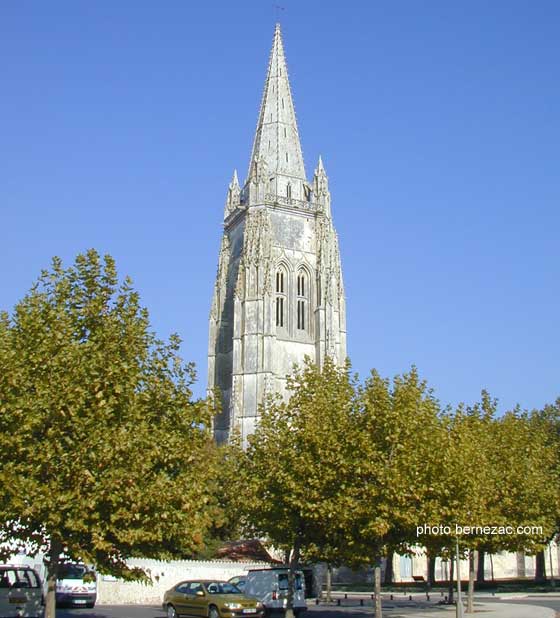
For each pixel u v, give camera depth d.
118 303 36.16
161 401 35.38
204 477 35.19
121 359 33.84
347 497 43.38
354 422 46.00
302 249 141.12
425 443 45.16
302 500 44.75
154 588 64.81
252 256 134.75
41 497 30.02
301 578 54.59
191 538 34.53
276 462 46.84
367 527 42.88
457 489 45.81
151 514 32.50
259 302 132.00
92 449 31.22
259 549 83.81
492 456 58.75
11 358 31.73
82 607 58.94
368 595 78.94
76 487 30.83
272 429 49.09
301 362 134.88
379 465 43.56
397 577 107.44
